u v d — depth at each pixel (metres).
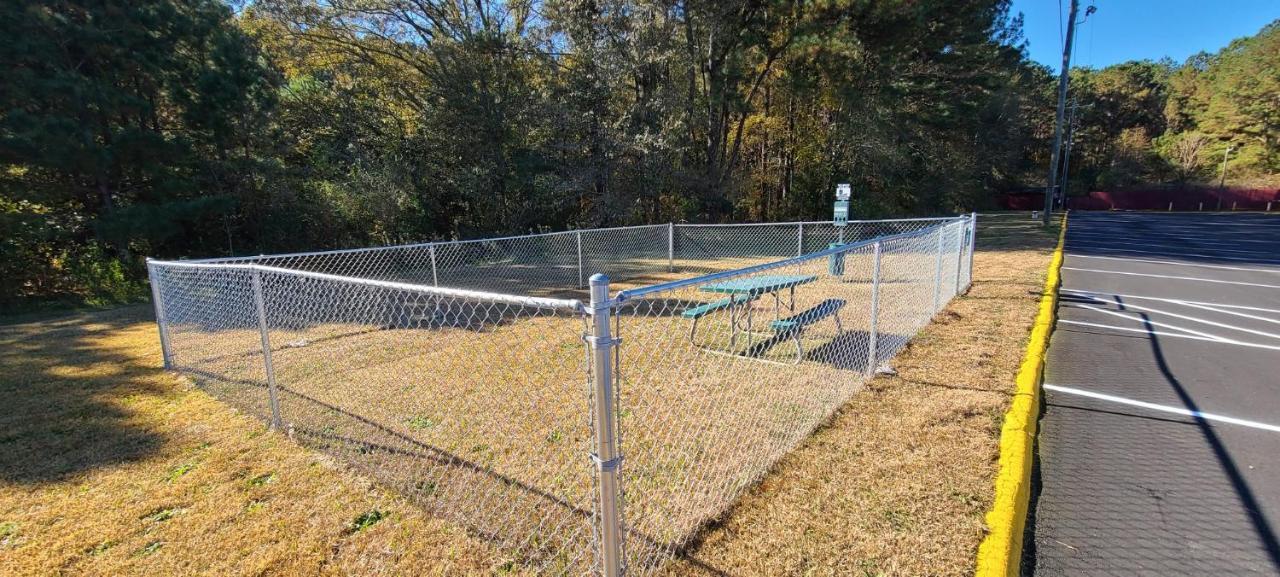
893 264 8.36
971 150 33.38
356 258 11.62
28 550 2.32
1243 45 45.78
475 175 15.56
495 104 15.80
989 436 3.09
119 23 9.28
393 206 14.42
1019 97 35.97
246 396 4.11
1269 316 6.34
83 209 10.15
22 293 9.08
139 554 2.29
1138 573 2.10
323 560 2.22
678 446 3.05
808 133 23.83
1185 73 48.31
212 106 10.76
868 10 18.31
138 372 4.79
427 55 16.09
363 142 15.61
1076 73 55.81
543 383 4.20
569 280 10.62
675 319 6.38
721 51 19.19
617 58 16.22
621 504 1.95
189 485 2.83
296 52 15.59
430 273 11.26
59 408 3.92
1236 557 2.17
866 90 21.88
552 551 2.24
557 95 16.62
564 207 17.41
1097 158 48.12
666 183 18.28
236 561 2.23
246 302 5.56
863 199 24.62
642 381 4.09
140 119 10.36
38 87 8.35
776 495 2.55
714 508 2.45
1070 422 3.47
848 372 4.22
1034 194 40.62
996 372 4.17
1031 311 6.20
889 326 5.57
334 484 2.81
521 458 3.02
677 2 16.77
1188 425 3.40
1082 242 15.38
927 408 3.50
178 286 5.03
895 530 2.27
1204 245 14.45
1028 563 2.17
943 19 21.67
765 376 4.17
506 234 16.39
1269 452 3.04
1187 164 41.50
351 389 4.19
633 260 13.59
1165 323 6.02
